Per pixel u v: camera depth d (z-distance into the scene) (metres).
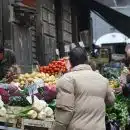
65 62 11.61
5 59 11.88
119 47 31.66
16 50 15.84
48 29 20.58
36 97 8.22
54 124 6.58
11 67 11.23
